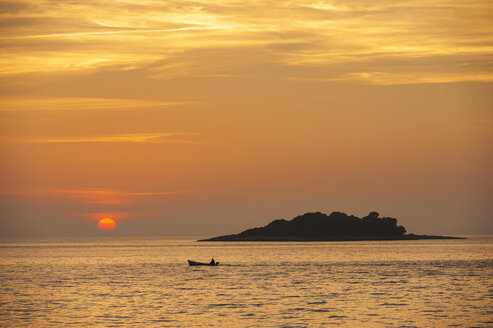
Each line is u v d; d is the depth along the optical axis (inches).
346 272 6456.7
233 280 5536.4
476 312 3508.9
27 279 5821.9
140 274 6358.3
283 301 4008.4
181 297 4244.6
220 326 3102.9
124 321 3260.3
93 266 7854.3
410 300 4035.4
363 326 3093.0
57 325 3159.5
